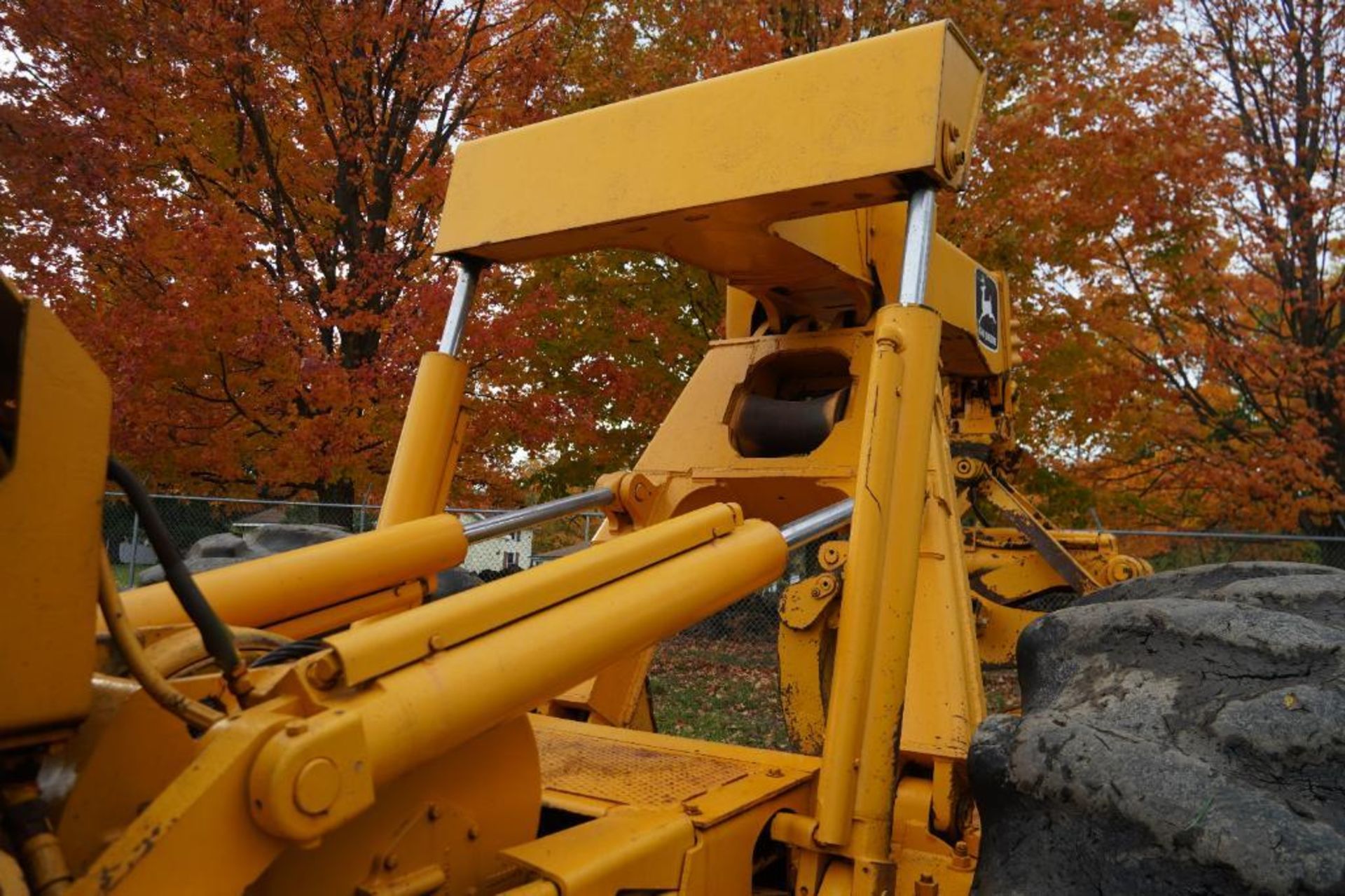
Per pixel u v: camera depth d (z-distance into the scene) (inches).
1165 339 475.2
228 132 419.8
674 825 77.3
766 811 86.8
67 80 365.7
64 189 359.6
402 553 92.6
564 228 112.0
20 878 47.4
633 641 74.6
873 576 89.0
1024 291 423.8
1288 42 521.3
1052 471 458.3
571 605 72.0
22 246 358.9
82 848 56.4
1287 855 65.8
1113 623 89.5
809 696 123.6
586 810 82.3
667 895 75.5
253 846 52.6
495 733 71.8
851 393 134.4
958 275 171.8
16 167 350.9
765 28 403.9
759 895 91.4
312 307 408.2
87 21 359.9
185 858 50.3
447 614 63.9
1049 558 273.7
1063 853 73.7
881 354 93.6
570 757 97.7
